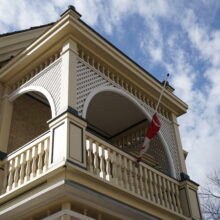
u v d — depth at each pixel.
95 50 8.12
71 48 7.57
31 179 6.22
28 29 10.58
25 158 6.88
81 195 5.98
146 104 9.49
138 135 10.87
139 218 7.10
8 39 9.95
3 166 7.37
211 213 18.44
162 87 9.76
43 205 6.21
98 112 10.59
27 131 9.12
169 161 9.24
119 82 8.80
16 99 9.26
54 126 6.55
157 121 8.38
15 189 6.33
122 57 8.60
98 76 8.09
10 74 8.70
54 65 7.73
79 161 6.09
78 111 6.98
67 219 5.76
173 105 10.26
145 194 7.43
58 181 5.77
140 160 7.62
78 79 7.45
